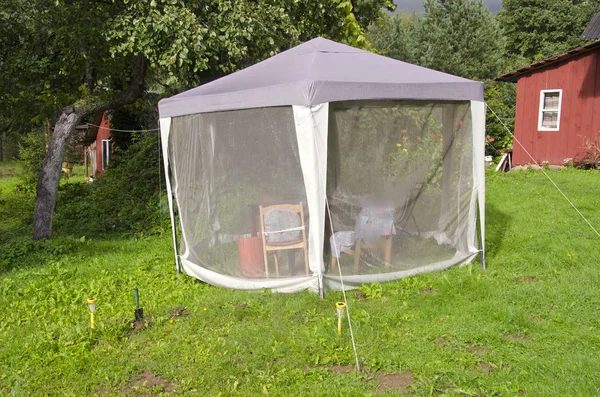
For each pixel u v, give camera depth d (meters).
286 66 5.97
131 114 17.69
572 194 9.87
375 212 5.64
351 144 5.43
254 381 3.82
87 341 4.48
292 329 4.59
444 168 5.98
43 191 9.08
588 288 5.22
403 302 5.02
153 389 3.78
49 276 6.62
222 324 4.82
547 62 14.72
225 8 8.79
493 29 28.62
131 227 10.00
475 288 5.35
